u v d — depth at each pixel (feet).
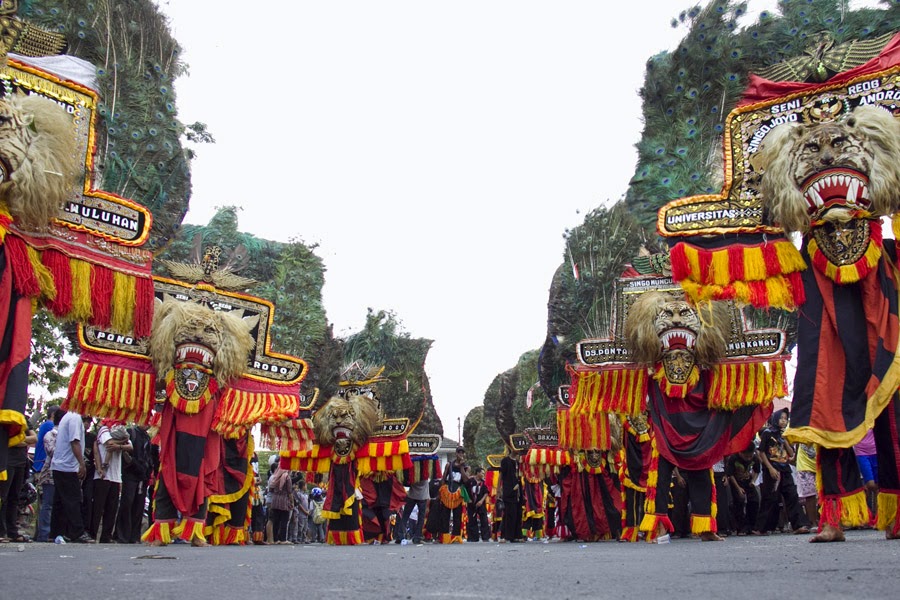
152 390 28.50
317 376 49.85
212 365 27.17
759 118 21.52
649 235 34.81
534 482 63.36
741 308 28.43
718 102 27.40
